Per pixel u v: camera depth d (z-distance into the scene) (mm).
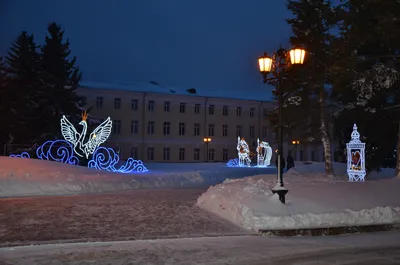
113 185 19234
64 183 17672
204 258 7852
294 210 11555
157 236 9648
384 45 19516
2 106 38875
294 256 8211
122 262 7426
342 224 11188
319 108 24094
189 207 13664
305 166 34000
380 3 16375
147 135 60750
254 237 10047
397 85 21062
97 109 57750
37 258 7582
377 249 9070
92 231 9891
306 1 22562
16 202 14023
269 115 27156
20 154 34281
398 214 11898
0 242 8641
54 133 38250
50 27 43250
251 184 15477
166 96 62062
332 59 20453
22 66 41000
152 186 21234
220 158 65250
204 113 64562
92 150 30062
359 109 22797
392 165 29781
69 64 43906
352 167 19516
